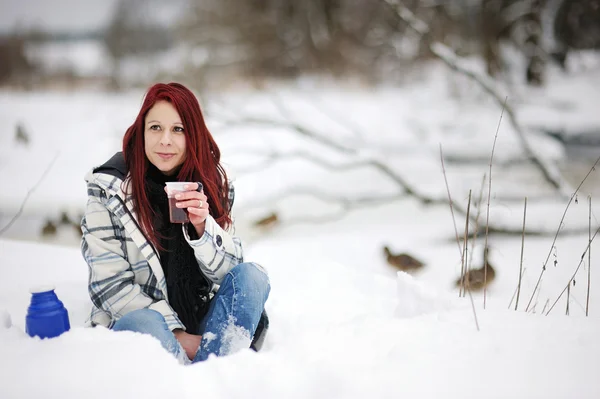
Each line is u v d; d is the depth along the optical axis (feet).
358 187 33.35
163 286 7.86
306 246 20.54
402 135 46.62
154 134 7.79
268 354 6.81
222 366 6.15
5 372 5.80
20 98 74.84
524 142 23.75
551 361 5.99
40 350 6.24
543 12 57.52
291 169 38.24
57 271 11.91
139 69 88.02
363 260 18.28
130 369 5.80
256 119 24.02
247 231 24.80
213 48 82.17
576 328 6.87
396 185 32.96
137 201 7.68
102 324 7.85
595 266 14.48
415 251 19.31
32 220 26.08
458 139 42.45
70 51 95.61
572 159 35.01
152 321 6.91
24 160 39.63
